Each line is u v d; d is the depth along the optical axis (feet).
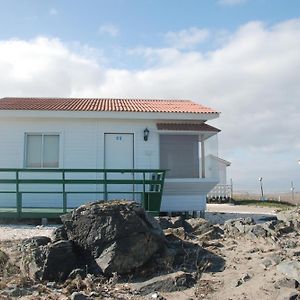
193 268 27.61
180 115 55.31
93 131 55.16
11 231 40.47
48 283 25.77
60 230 28.84
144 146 55.57
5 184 53.42
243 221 37.91
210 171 57.57
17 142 54.29
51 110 53.52
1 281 25.35
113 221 27.53
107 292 24.61
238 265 27.84
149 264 27.45
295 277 24.64
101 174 54.65
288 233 34.99
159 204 48.34
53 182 46.88
